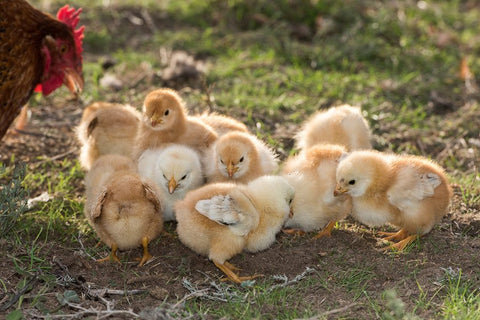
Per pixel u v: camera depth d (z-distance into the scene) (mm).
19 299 1136
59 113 1561
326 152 1278
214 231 1187
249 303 1144
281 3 1911
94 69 1674
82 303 1145
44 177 1383
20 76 1314
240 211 1173
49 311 1128
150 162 1294
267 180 1225
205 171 1298
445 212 1262
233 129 1375
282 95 1600
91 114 1369
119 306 1148
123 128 1353
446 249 1228
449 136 1521
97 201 1183
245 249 1230
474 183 1365
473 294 1154
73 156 1451
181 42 1790
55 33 1352
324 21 1844
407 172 1225
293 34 1839
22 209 1237
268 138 1476
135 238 1200
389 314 1122
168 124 1312
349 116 1377
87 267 1204
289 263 1213
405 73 1703
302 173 1260
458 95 1644
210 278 1193
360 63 1730
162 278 1190
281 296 1154
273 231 1217
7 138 1479
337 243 1243
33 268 1191
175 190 1248
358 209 1246
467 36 1879
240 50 1755
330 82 1652
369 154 1241
